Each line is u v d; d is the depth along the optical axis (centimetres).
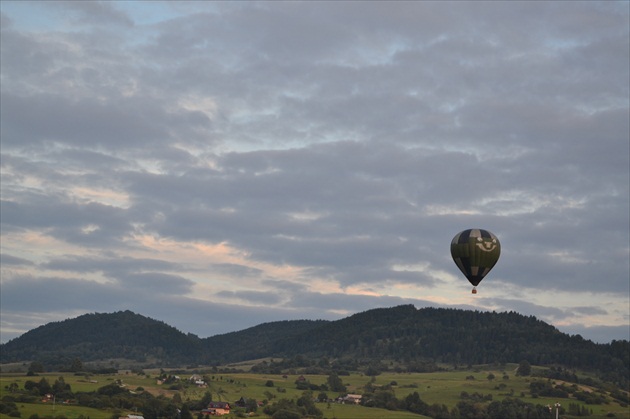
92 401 19700
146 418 18900
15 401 19375
